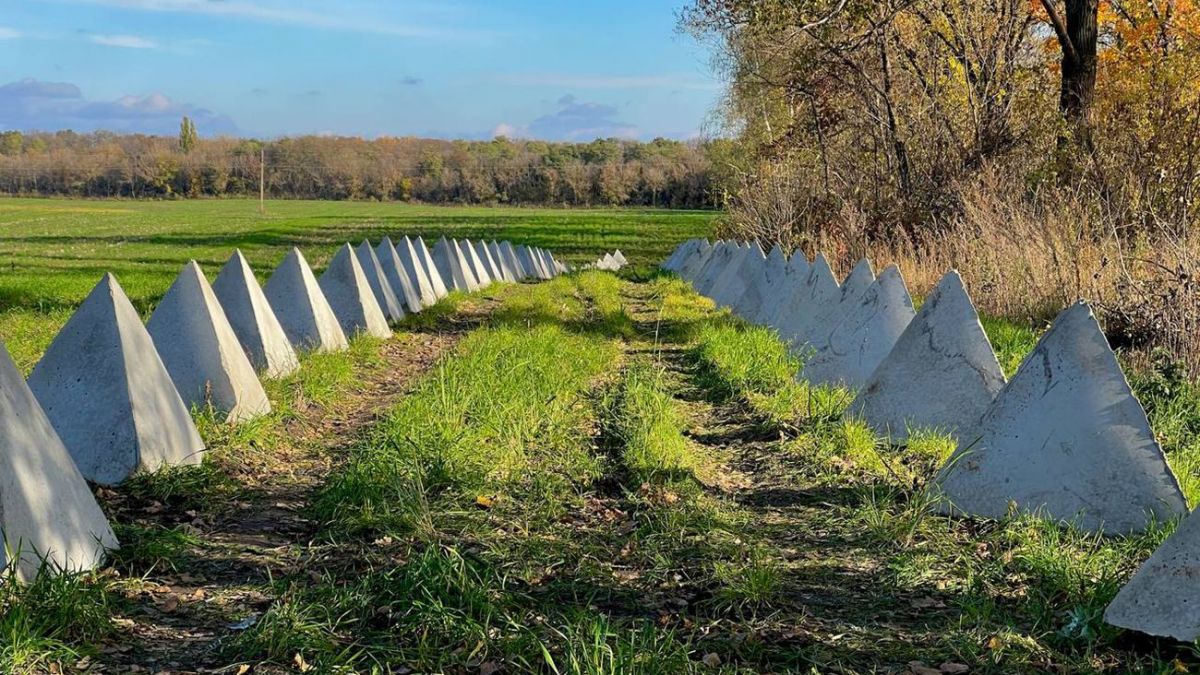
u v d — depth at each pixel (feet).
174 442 21.71
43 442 16.10
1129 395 18.89
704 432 27.48
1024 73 72.33
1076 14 63.46
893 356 25.96
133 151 473.26
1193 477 20.57
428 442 22.58
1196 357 30.86
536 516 19.43
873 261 61.26
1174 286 35.60
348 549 17.38
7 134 516.73
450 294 67.36
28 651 12.60
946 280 26.02
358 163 457.27
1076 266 40.75
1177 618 13.53
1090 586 15.38
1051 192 54.19
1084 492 18.60
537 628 14.07
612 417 27.96
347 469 20.93
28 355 35.32
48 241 143.64
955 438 24.59
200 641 13.79
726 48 97.91
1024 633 14.16
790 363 34.78
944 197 65.51
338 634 13.89
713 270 77.61
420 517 18.31
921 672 13.05
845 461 23.31
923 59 79.30
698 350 40.75
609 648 12.80
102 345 21.61
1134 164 52.75
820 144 75.61
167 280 67.05
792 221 74.49
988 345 25.09
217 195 451.12
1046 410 19.35
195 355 25.88
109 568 15.90
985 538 18.13
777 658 13.57
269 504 20.33
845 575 16.67
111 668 12.85
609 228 204.03
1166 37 67.67
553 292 71.51
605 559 17.34
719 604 15.23
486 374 31.07
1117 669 13.17
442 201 435.12
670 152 456.04
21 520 14.79
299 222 224.94
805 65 74.23
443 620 13.91
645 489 21.04
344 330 43.11
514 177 424.05
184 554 17.03
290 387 30.12
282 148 475.31
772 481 22.54
